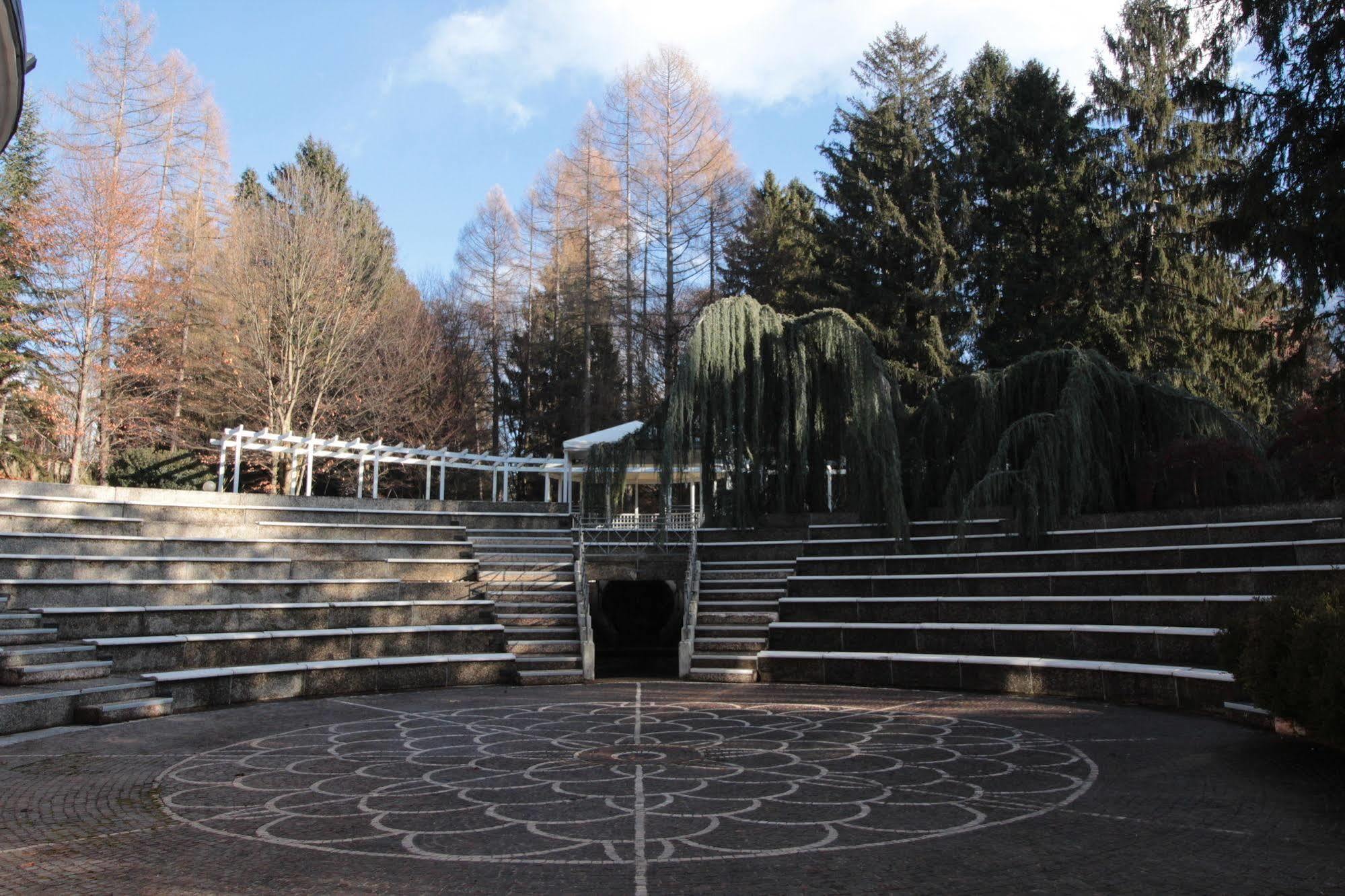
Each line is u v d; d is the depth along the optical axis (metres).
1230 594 13.65
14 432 33.31
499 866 5.83
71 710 11.70
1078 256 30.73
